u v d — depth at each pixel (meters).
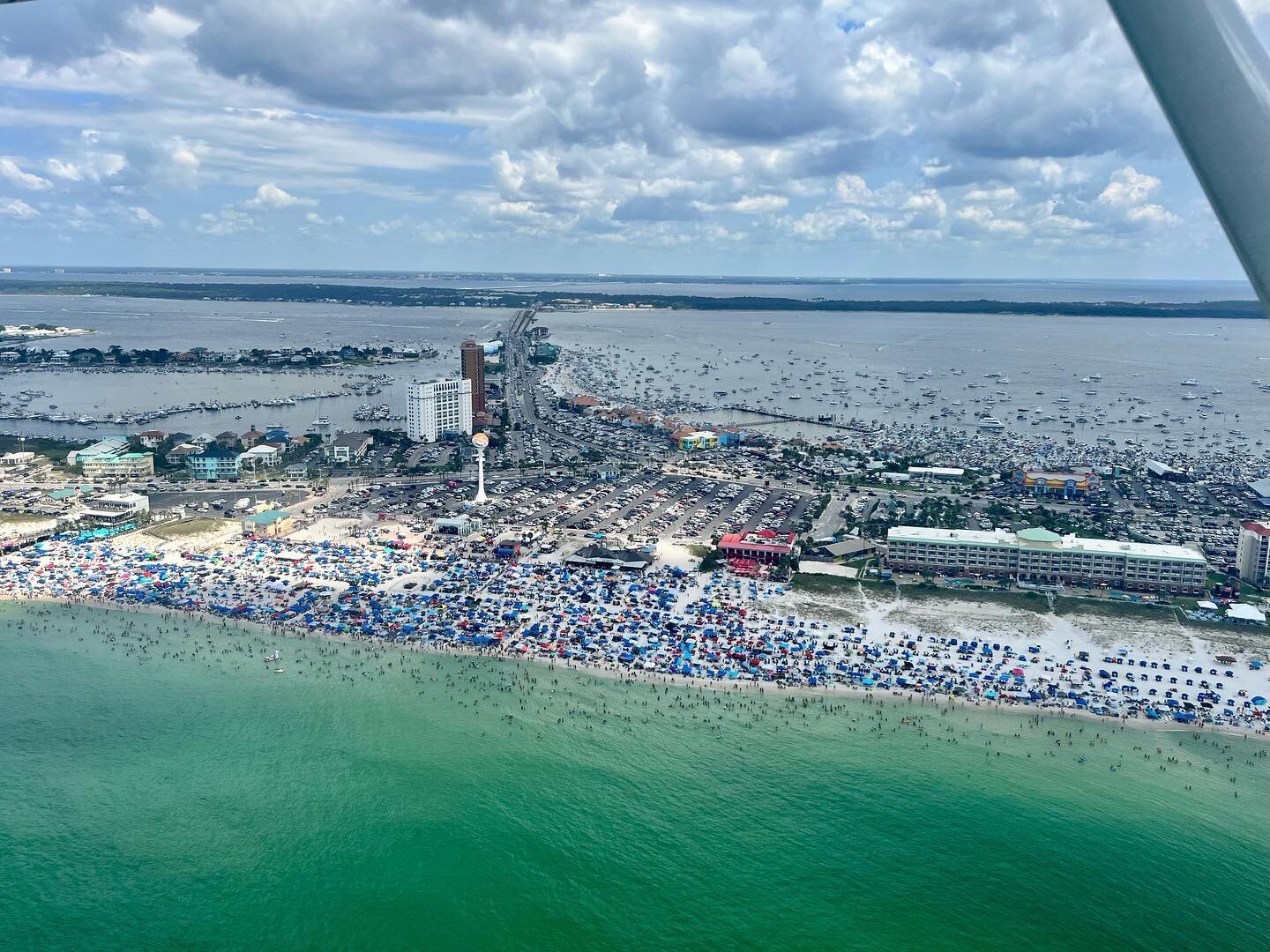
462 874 195.75
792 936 179.62
